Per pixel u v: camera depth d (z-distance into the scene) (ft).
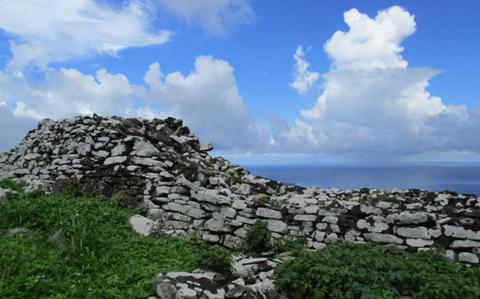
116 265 31.99
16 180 58.08
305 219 40.50
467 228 35.42
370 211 38.91
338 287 25.88
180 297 25.75
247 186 53.98
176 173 51.88
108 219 43.01
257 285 27.94
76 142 58.08
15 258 30.04
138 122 64.34
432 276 26.73
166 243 38.93
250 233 39.83
